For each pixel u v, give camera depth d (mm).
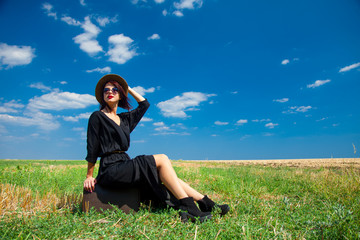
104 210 3246
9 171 6535
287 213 3490
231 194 4895
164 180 3291
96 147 3449
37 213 3016
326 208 3922
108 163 3404
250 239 2377
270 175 8602
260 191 5410
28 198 3773
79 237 2357
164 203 3404
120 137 3486
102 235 2391
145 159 3318
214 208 3248
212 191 5559
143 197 3633
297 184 6656
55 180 5977
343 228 2582
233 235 2477
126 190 3389
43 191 4391
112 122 3488
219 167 13039
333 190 5383
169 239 2363
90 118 3520
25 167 7199
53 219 2771
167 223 2793
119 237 2410
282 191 5844
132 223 2752
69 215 3006
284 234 2533
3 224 2586
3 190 3920
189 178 7387
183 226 2717
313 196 5266
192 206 3113
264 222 3037
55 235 2324
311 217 3303
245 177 7984
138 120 4000
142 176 3316
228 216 3279
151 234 2469
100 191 3326
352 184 5480
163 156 3396
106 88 3688
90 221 2812
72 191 5023
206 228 2699
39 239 2229
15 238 2236
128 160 3365
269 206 3895
